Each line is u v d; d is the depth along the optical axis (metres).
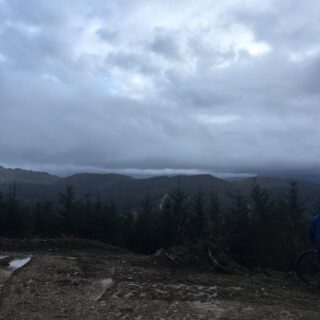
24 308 7.04
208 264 10.84
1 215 48.56
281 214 17.53
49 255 11.60
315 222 9.52
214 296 8.05
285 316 6.96
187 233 13.78
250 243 12.30
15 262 10.56
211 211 40.03
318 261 9.53
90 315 6.79
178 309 7.16
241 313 7.04
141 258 11.55
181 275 9.82
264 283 9.74
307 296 8.77
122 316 6.75
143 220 49.06
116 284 8.73
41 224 49.75
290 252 12.09
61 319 6.57
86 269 9.93
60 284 8.62
